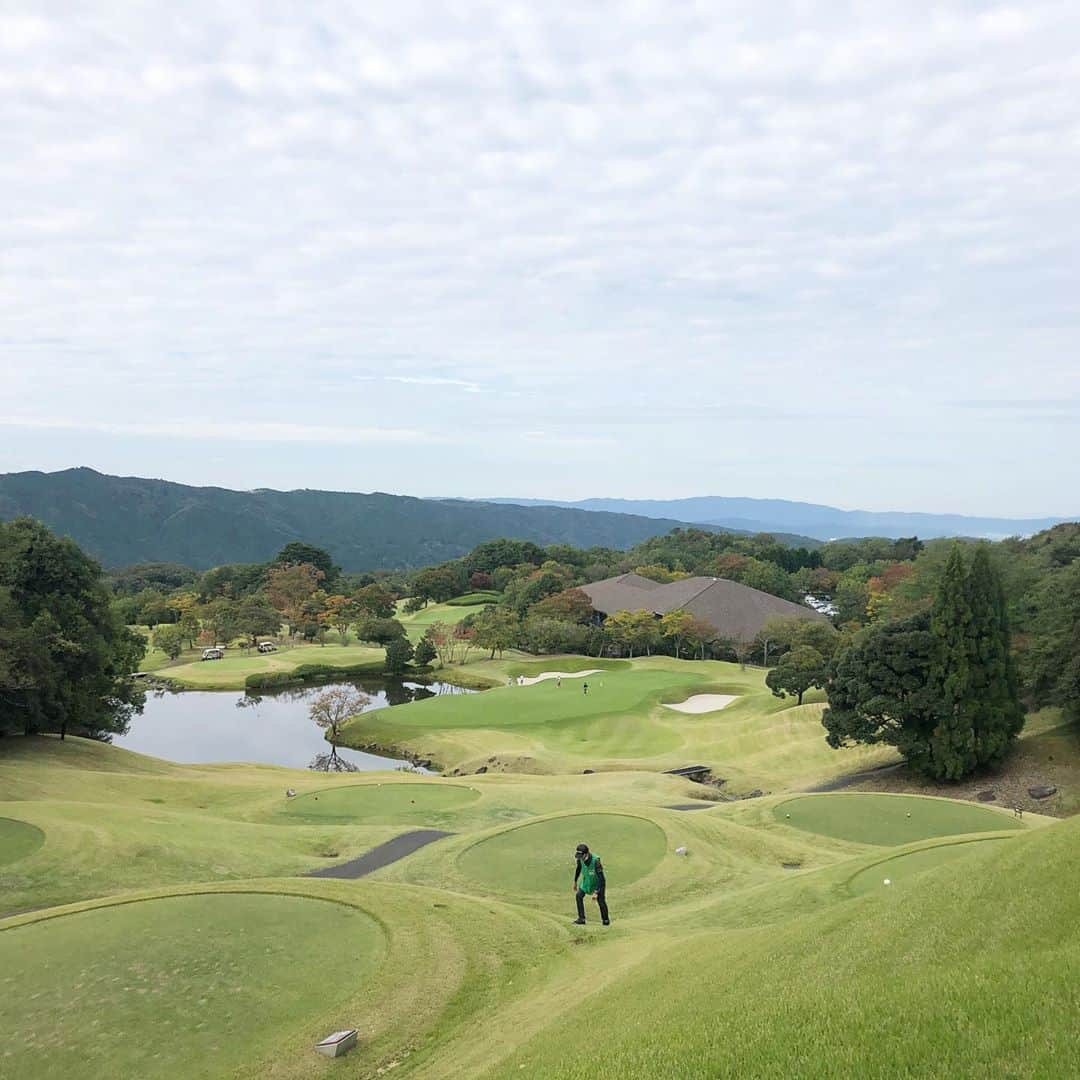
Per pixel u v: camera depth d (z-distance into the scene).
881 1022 7.99
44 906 21.02
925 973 9.39
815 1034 8.12
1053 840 12.56
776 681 60.94
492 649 102.94
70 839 25.27
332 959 16.23
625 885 22.98
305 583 145.50
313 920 18.22
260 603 133.00
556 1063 9.99
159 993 14.66
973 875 12.67
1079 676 44.06
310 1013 14.16
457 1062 12.16
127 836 26.22
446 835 30.14
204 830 28.94
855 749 51.16
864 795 34.88
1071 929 9.64
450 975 15.77
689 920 19.28
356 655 106.44
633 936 18.05
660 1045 9.08
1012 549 97.44
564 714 63.44
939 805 33.19
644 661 92.50
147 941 16.78
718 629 96.88
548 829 28.25
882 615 80.69
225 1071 12.49
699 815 30.62
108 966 15.61
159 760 49.41
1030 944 9.66
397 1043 13.41
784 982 10.82
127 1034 13.36
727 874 24.16
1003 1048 6.93
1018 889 11.29
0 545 46.09
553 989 14.81
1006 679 45.44
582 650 105.81
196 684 90.25
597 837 27.20
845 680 47.03
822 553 171.50
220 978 15.28
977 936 10.35
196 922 17.86
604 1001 12.81
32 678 42.12
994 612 45.03
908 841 28.84
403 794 37.66
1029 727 50.59
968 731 43.66
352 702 65.88
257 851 27.16
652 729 59.44
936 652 44.81
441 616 140.88
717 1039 8.73
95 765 43.41
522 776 44.75
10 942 16.67
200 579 184.88
